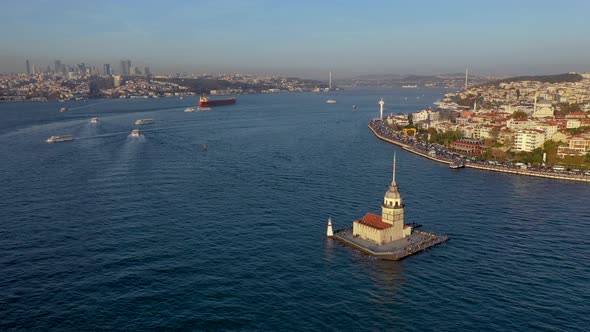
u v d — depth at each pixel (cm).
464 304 12425
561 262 14950
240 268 14325
